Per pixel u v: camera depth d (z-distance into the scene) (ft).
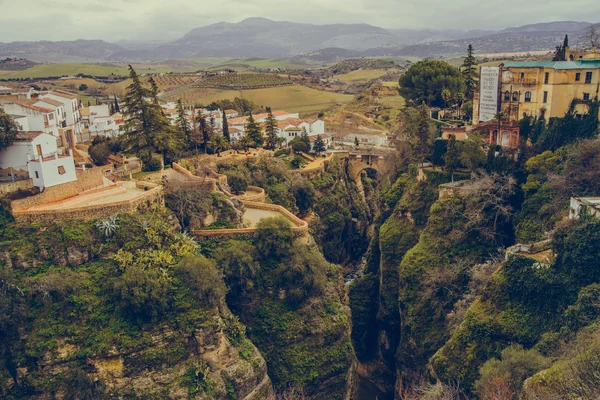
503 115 310.86
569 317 177.37
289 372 236.02
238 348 218.38
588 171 234.58
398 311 292.40
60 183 233.55
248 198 323.98
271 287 250.37
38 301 197.57
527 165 268.62
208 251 249.55
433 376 217.77
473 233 264.11
